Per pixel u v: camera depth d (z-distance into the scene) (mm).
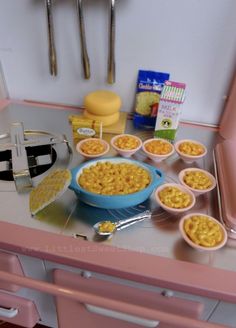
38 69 917
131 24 784
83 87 925
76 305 602
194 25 750
